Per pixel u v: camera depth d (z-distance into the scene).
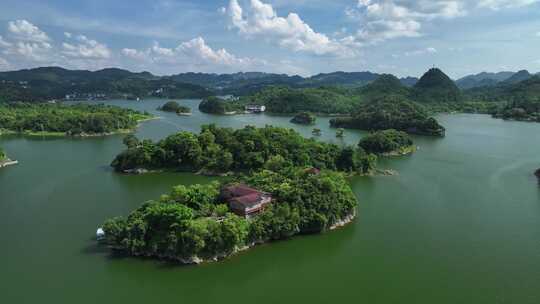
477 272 88.06
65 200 131.25
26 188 144.25
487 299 78.38
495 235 107.31
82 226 109.00
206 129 197.62
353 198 117.44
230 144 179.88
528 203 134.00
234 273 85.81
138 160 171.25
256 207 101.94
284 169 137.88
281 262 90.81
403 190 148.50
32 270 86.06
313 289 81.12
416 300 77.88
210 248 89.75
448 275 86.81
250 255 92.69
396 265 90.75
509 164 193.25
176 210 90.06
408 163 196.75
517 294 79.94
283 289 81.00
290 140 181.75
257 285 82.06
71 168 176.38
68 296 77.44
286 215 101.19
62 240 100.12
